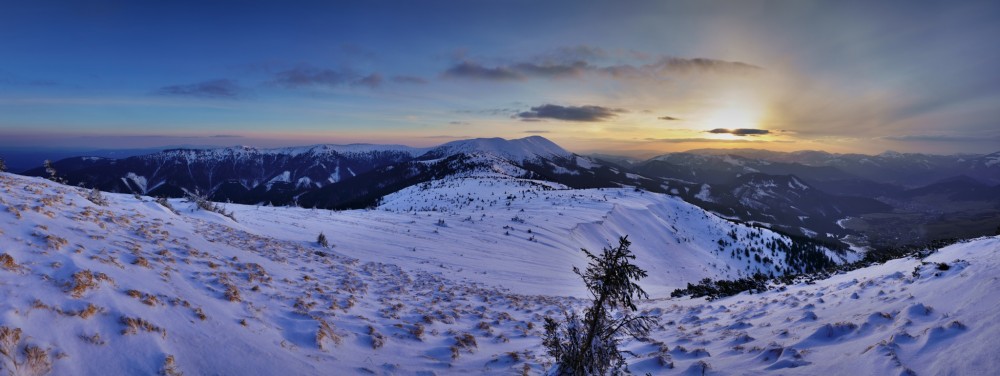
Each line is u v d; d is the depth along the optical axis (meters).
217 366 5.02
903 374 4.60
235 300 7.29
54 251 6.20
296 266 13.19
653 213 123.00
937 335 5.30
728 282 16.58
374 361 6.63
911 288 8.12
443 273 21.20
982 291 6.30
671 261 82.75
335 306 9.06
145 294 5.89
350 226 34.03
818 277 15.57
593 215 86.06
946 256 10.74
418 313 10.44
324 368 5.91
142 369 4.39
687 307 13.59
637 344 8.44
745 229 147.38
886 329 6.10
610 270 5.34
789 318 8.40
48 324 4.30
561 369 5.68
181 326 5.52
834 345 6.12
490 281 22.11
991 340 4.66
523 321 12.17
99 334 4.56
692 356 6.96
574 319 5.89
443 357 7.42
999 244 9.49
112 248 7.65
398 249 27.00
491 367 7.20
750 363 6.07
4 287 4.57
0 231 6.25
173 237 11.19
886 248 17.58
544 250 42.03
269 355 5.72
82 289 5.19
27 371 3.67
